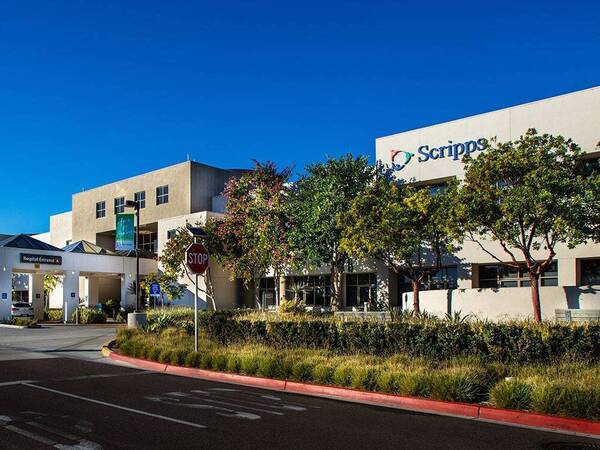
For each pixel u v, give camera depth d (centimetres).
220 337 1806
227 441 750
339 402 1052
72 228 5900
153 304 4438
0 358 1762
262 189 3381
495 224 1916
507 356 1245
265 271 3516
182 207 4734
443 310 2512
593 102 2566
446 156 3020
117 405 992
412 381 1048
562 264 2572
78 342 2339
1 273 3812
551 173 1827
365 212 2495
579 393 884
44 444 728
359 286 3472
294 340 1591
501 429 841
